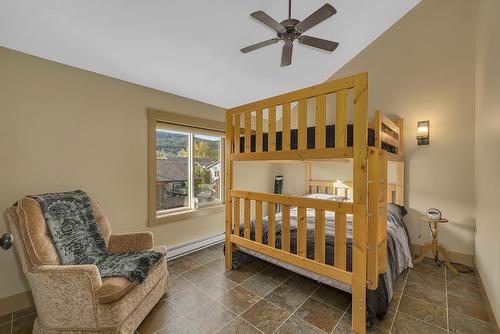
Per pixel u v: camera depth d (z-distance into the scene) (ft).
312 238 7.18
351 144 6.00
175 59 8.34
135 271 5.51
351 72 11.96
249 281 7.83
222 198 12.84
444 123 9.57
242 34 8.12
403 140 10.39
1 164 6.20
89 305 4.87
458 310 6.26
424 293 7.08
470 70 9.02
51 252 5.33
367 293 5.64
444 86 9.55
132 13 6.25
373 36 11.03
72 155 7.43
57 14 5.80
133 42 7.18
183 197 11.32
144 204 9.27
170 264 9.22
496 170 5.75
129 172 8.80
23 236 5.11
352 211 5.59
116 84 8.43
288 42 6.62
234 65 9.68
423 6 9.96
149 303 5.98
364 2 8.99
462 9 9.15
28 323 5.89
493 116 6.12
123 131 8.62
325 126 6.09
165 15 6.57
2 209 6.20
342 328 5.60
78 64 7.44
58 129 7.14
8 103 6.29
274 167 15.46
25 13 5.59
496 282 5.51
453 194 9.40
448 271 8.55
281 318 5.94
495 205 5.79
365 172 5.41
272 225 7.47
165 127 10.05
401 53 10.53
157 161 10.28
